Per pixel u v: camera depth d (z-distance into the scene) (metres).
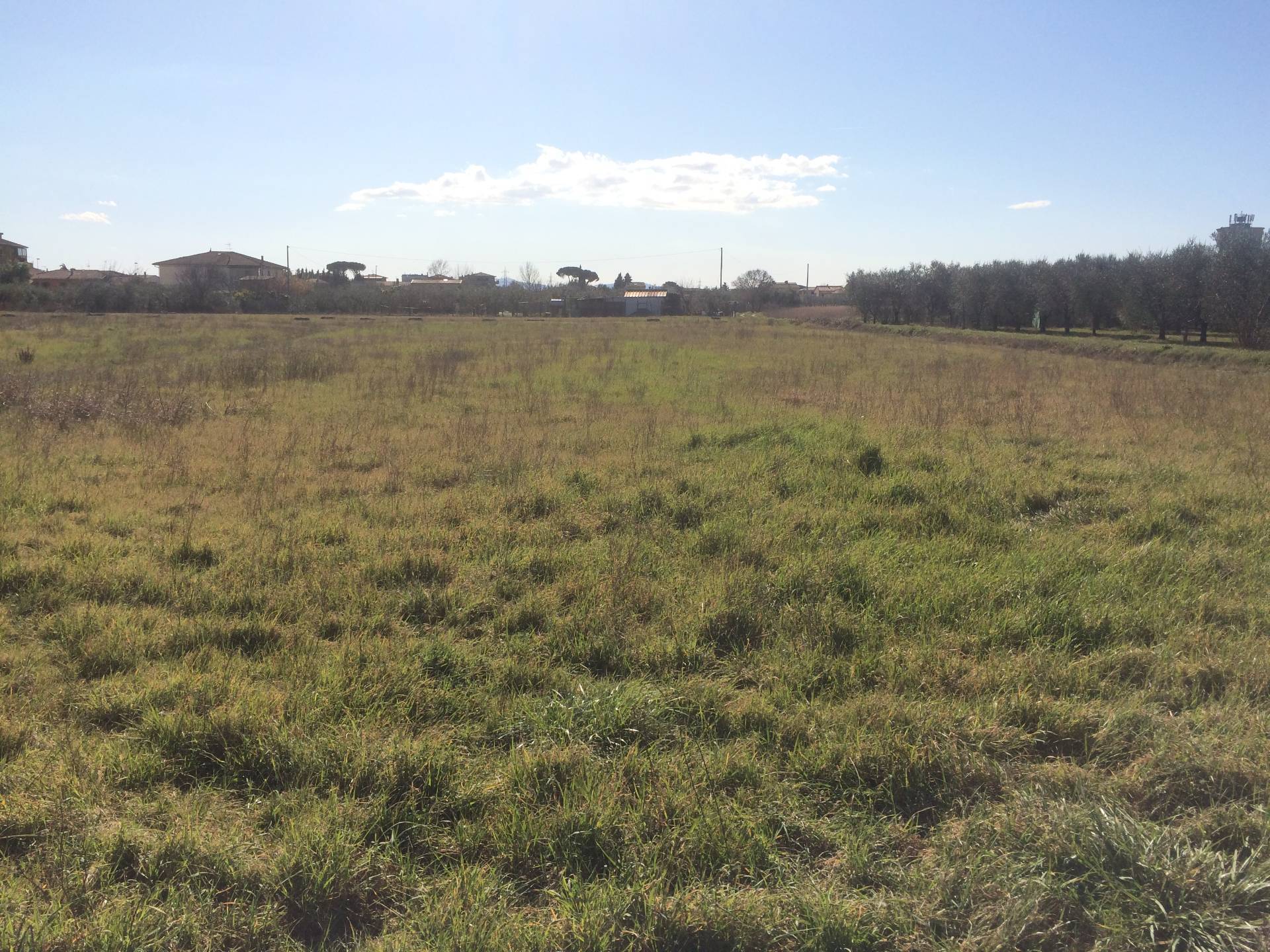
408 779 3.46
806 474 8.98
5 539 6.38
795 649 4.75
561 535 6.85
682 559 6.24
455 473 8.99
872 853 3.14
